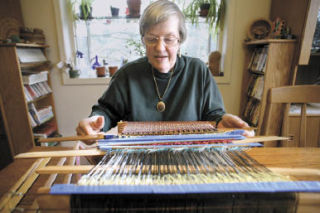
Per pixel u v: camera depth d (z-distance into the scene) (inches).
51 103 79.4
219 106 34.0
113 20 78.6
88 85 79.7
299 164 23.5
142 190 11.0
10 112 62.2
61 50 75.4
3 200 13.2
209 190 11.1
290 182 12.0
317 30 57.4
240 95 82.8
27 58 63.5
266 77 60.2
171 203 11.2
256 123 68.7
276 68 59.5
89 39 80.8
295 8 57.5
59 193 10.9
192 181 12.3
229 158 15.8
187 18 76.0
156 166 14.4
